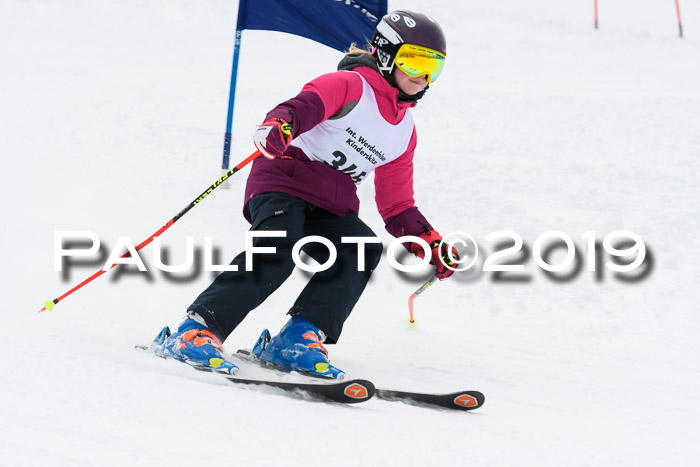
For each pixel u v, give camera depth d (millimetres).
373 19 14070
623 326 10203
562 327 10180
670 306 10742
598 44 36094
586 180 15438
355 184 8359
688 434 6902
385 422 6141
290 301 10484
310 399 6633
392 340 9523
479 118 20469
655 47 35781
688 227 13289
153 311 9375
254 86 24172
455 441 5859
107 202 14234
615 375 8664
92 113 20172
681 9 44000
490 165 16203
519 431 6445
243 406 6020
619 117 20188
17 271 10391
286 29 14930
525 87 25328
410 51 7715
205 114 20859
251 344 8820
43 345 7113
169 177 15727
